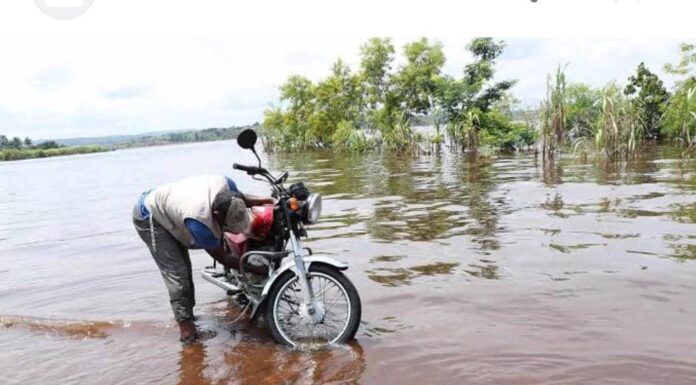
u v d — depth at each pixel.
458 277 5.42
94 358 4.16
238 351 4.10
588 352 3.66
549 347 3.77
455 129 23.33
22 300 5.77
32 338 4.67
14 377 3.92
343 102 34.41
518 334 4.02
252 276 4.46
